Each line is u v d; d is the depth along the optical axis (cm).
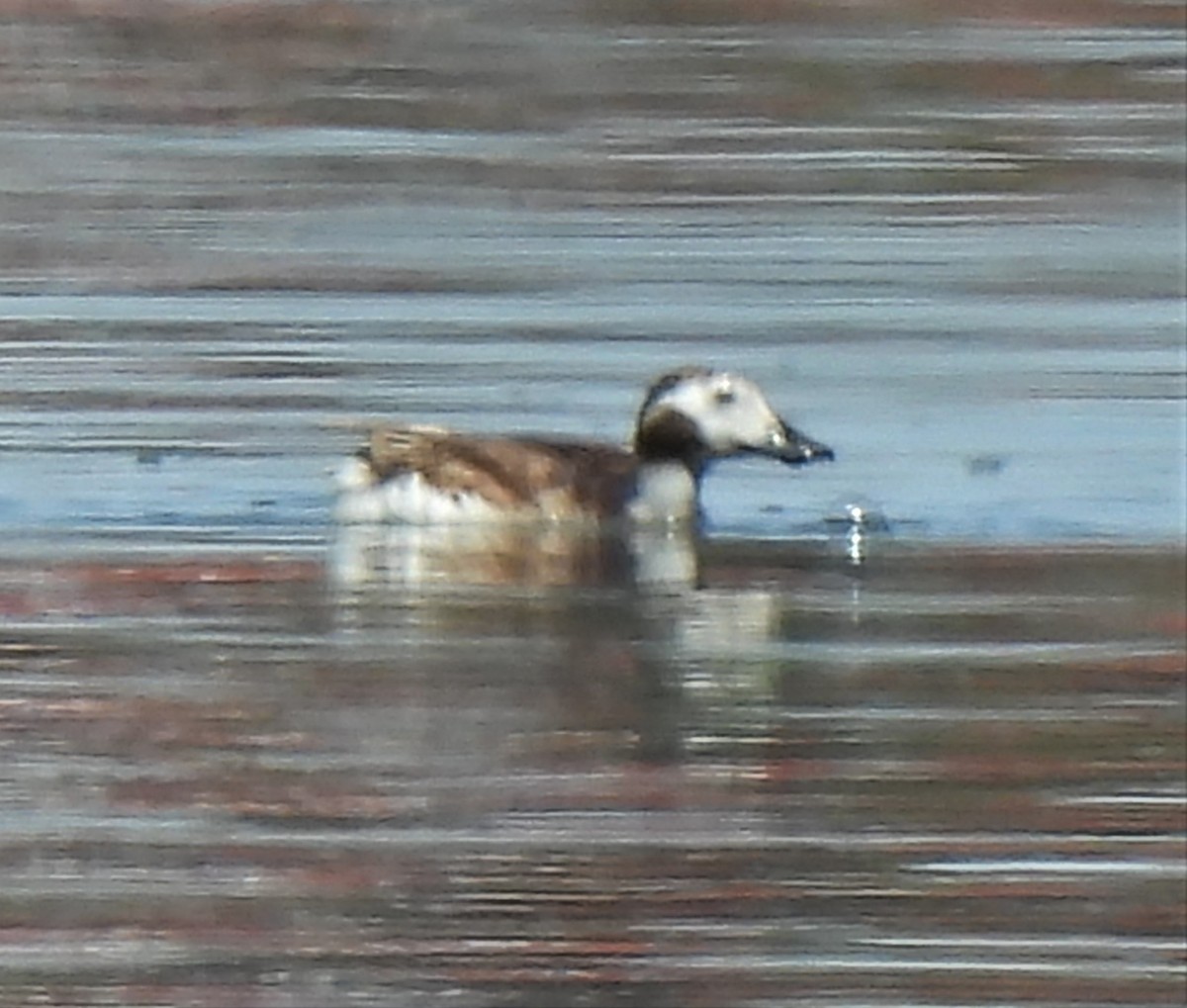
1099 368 2016
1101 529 2002
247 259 2020
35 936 1959
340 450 2014
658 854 1964
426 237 2022
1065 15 2019
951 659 1984
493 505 2006
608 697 1981
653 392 2017
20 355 2017
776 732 1975
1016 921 1958
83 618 1989
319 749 1977
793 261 2022
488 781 1969
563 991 1955
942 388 2017
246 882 1962
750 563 2003
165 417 2012
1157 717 1975
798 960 1956
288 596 1995
